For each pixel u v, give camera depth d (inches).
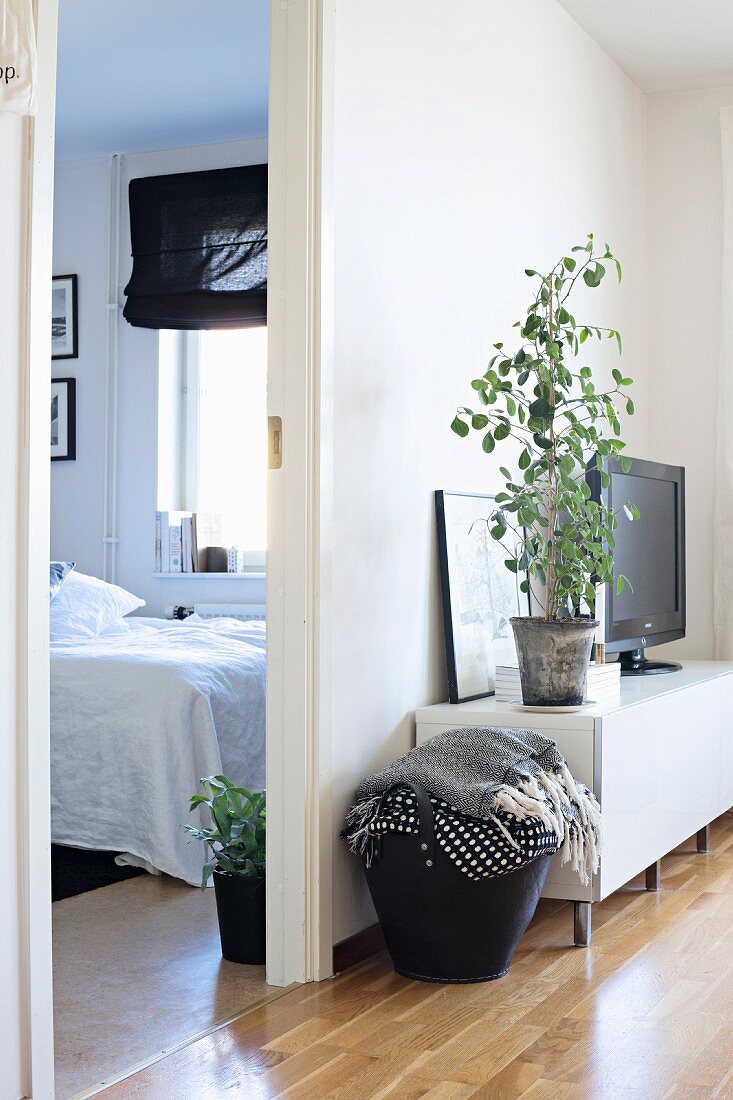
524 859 93.0
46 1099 72.2
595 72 167.3
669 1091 76.2
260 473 209.9
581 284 160.2
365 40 107.6
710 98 185.5
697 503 184.4
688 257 185.6
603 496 139.6
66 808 135.6
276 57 99.3
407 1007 91.8
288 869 98.0
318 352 98.5
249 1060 82.0
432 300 119.3
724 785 149.9
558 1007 91.4
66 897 124.7
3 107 67.7
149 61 172.1
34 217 71.9
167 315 201.9
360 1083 77.9
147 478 209.0
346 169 103.9
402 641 113.3
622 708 113.5
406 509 114.0
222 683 139.6
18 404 71.8
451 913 94.7
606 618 138.6
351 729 104.0
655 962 102.6
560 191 153.6
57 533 213.5
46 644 73.2
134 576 209.6
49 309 73.4
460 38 126.4
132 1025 89.2
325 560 99.0
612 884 110.0
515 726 111.0
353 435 104.6
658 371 187.2
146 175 209.6
